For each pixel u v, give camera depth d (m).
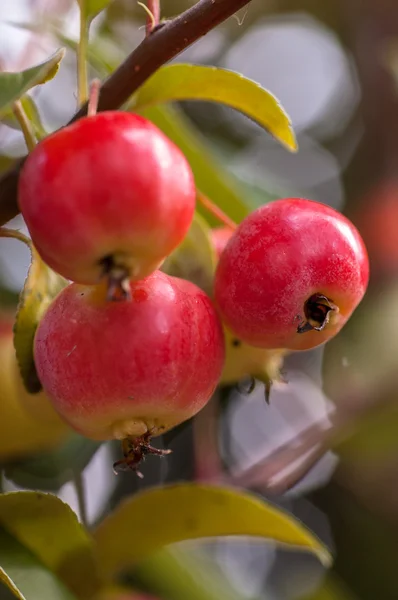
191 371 0.32
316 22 0.68
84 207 0.29
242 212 0.41
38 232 0.30
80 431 0.33
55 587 0.36
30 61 0.45
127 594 0.38
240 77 0.35
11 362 0.39
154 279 0.32
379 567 0.55
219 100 0.35
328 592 0.49
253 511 0.37
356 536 0.56
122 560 0.38
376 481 0.57
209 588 0.44
